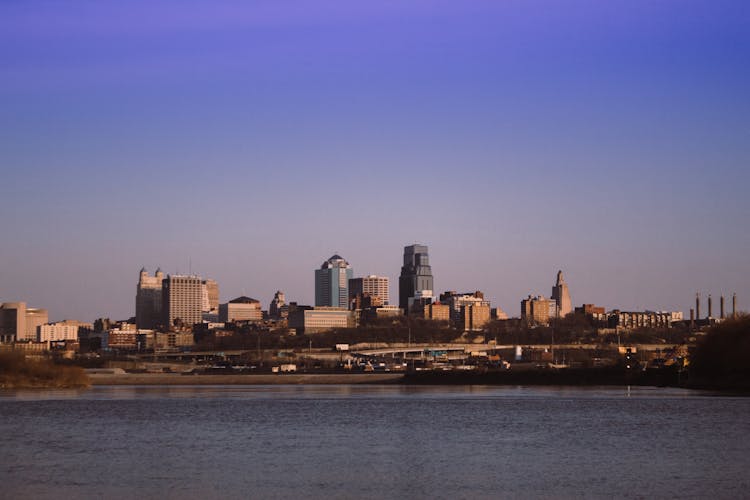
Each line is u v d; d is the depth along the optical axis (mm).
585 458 195625
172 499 151875
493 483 165375
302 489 160750
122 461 194875
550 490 157875
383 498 152750
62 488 161125
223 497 153750
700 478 168500
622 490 157375
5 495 154375
